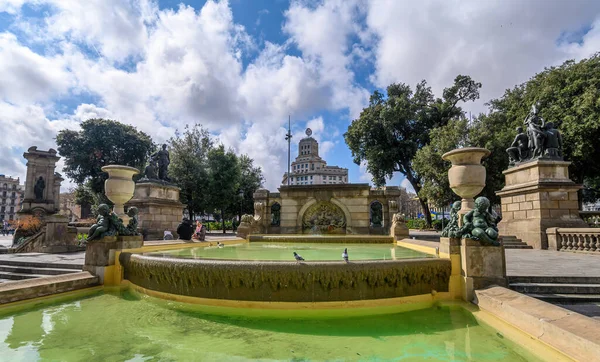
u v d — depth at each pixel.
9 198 95.25
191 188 35.22
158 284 6.96
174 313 5.86
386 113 33.25
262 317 5.61
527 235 15.00
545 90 25.00
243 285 5.99
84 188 46.12
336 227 17.94
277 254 8.65
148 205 18.94
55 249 14.27
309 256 8.18
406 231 13.55
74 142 41.47
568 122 22.70
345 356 4.04
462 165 7.83
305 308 5.81
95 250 8.15
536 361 3.88
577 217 14.27
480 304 6.00
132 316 5.70
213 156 35.66
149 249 9.25
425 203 35.06
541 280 7.07
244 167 48.12
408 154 33.66
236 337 4.69
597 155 24.28
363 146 36.31
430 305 6.29
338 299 5.88
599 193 31.28
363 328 5.07
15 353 4.13
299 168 105.38
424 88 35.22
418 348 4.29
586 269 8.13
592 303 6.27
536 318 4.40
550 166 14.84
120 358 3.97
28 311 6.01
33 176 33.72
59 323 5.32
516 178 16.44
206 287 6.22
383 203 17.83
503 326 4.99
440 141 26.77
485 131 26.05
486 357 4.00
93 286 7.80
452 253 6.75
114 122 43.75
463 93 34.31
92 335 4.78
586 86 23.48
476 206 6.82
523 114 26.81
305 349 4.25
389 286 6.14
